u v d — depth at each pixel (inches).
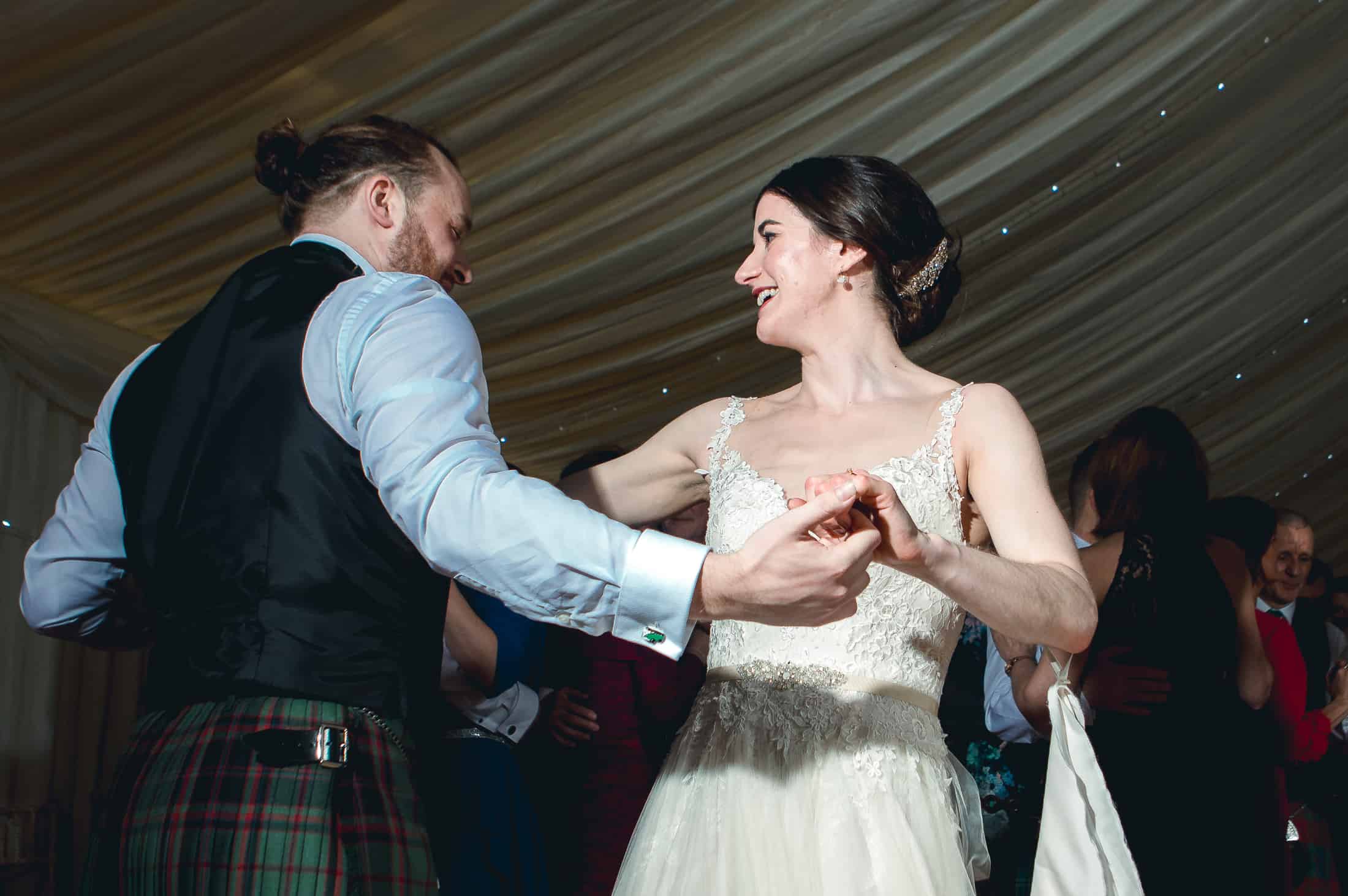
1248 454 306.3
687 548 45.7
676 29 166.2
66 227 175.6
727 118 182.4
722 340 230.7
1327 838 141.3
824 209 64.7
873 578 57.9
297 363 53.1
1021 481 56.7
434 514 47.3
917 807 54.9
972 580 47.7
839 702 56.5
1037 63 193.0
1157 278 250.2
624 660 110.5
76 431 199.0
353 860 48.0
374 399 49.6
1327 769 141.7
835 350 64.9
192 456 53.6
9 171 160.6
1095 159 216.8
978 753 108.3
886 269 65.2
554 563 45.8
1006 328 247.4
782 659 58.1
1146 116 212.1
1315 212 250.4
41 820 183.6
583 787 107.0
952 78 190.7
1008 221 222.1
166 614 53.1
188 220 177.3
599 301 214.2
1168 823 83.0
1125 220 233.6
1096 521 107.8
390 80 160.4
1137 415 94.7
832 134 193.5
